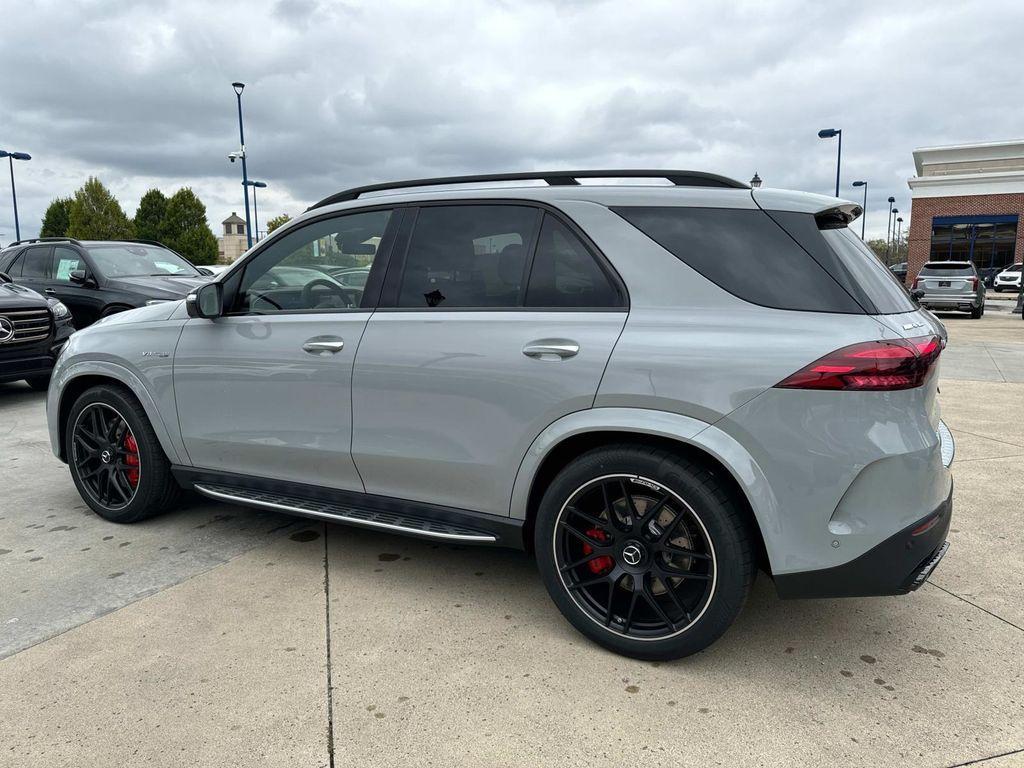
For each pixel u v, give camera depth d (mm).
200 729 2271
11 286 7852
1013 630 2850
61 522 4062
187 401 3609
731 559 2424
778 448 2322
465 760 2131
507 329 2764
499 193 2932
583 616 2723
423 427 2945
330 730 2266
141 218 54531
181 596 3158
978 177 31109
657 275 2580
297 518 4113
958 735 2225
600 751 2166
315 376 3188
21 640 2797
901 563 2305
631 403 2512
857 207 2678
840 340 2283
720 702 2400
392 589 3227
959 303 18750
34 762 2123
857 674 2557
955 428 6137
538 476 2801
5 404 7641
